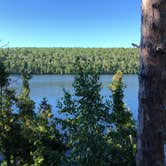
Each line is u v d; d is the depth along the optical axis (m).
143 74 4.34
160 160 4.39
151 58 4.27
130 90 100.88
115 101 10.33
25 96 15.03
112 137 8.79
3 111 14.70
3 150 14.84
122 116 9.45
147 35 4.26
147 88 4.34
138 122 4.50
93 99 8.68
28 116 14.68
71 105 8.80
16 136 14.60
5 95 14.64
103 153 8.37
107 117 8.81
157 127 4.35
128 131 9.36
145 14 4.26
